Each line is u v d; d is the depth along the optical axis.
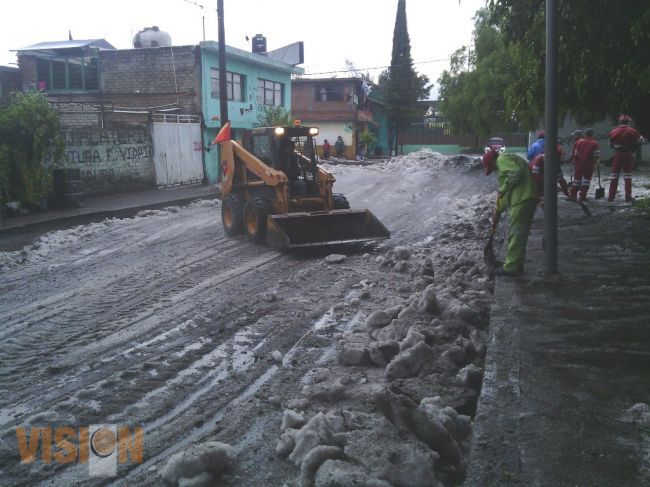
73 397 5.09
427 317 6.27
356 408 4.63
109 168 20.16
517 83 11.34
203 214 16.11
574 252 8.27
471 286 7.53
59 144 16.11
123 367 5.72
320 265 9.67
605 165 27.69
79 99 27.33
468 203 16.08
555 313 5.61
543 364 4.44
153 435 4.43
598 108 11.27
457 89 35.62
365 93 48.00
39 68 27.64
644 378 4.14
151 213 16.09
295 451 3.94
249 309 7.45
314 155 11.95
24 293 8.58
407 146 53.06
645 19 7.82
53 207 16.33
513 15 10.55
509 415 3.66
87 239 12.57
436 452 3.62
